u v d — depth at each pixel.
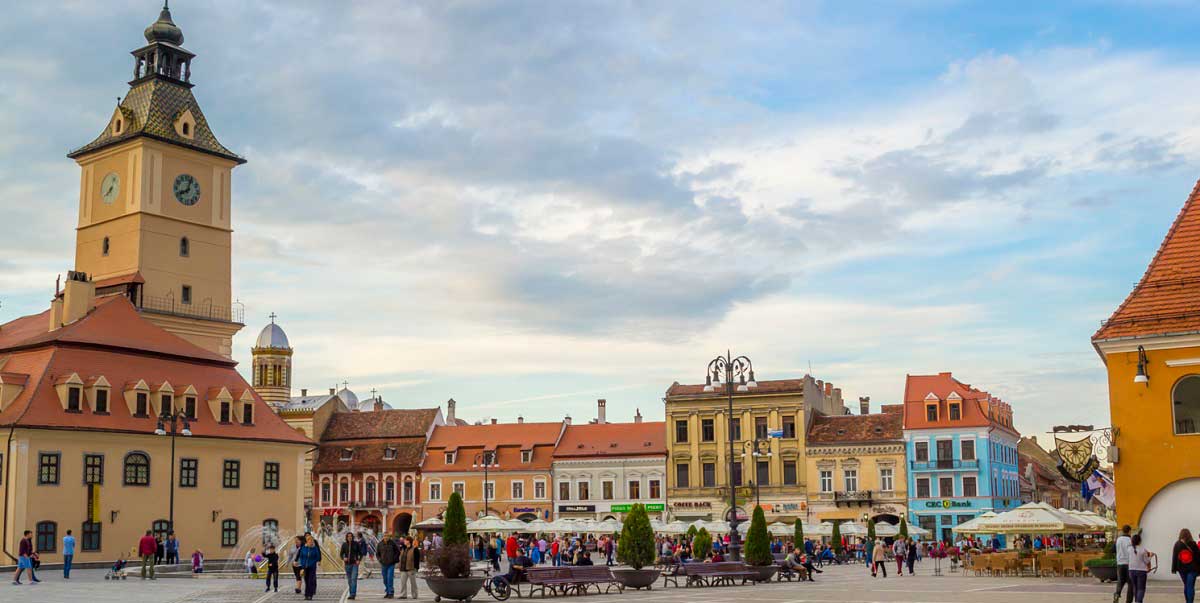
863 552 94.00
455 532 54.34
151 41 102.56
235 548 84.00
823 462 112.31
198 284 101.06
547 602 41.53
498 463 123.44
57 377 76.56
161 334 87.50
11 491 71.00
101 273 99.44
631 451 119.31
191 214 101.44
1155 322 41.53
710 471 116.31
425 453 126.69
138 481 78.19
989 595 40.09
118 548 76.00
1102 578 46.66
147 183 98.06
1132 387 41.75
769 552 54.91
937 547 84.00
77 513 74.00
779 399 114.56
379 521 126.19
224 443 84.88
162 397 81.75
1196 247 42.81
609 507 118.56
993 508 107.06
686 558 73.62
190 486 81.88
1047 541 83.62
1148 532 41.06
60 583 54.12
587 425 125.88
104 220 100.06
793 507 112.31
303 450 91.62
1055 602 35.53
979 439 107.75
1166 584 39.72
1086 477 45.53
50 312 85.00
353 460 129.12
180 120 101.19
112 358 81.19
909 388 113.75
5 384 74.56
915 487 109.25
